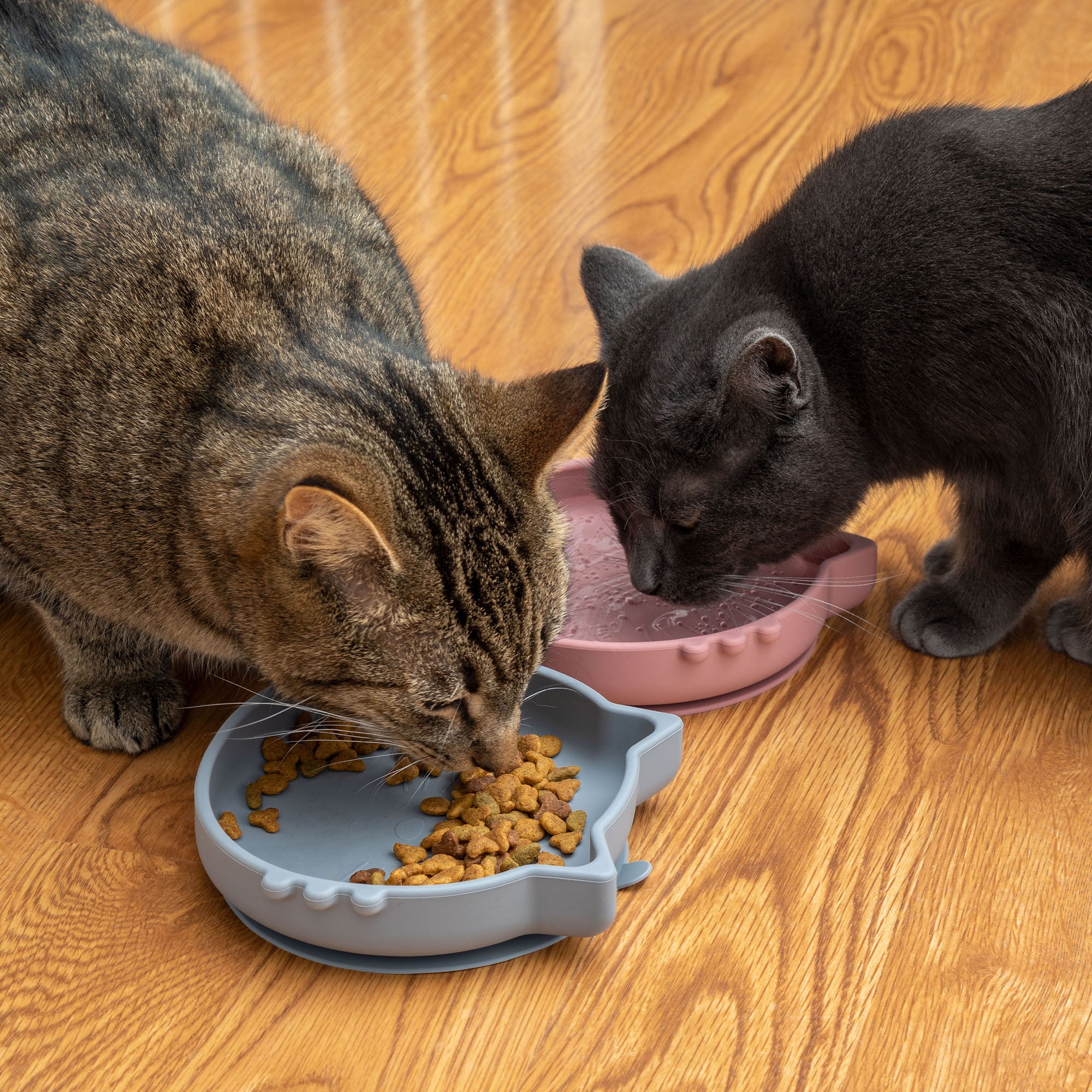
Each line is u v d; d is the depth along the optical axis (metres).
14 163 0.96
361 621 0.88
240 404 0.91
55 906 0.94
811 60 1.52
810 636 1.04
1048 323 0.98
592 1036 0.90
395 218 1.33
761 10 1.63
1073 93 1.03
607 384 0.99
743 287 1.03
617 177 1.37
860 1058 0.89
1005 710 1.03
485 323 1.25
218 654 0.97
